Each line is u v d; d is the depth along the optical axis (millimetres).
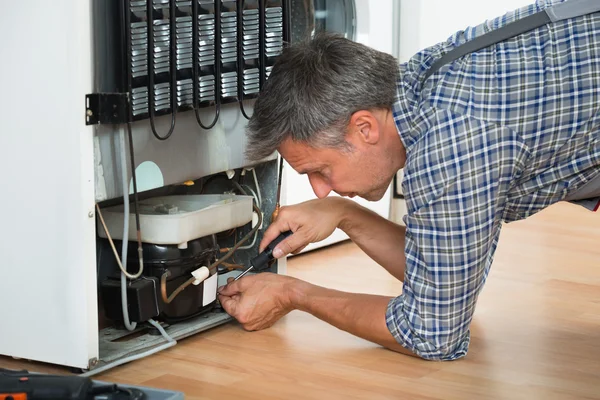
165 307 1759
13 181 1583
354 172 1515
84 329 1563
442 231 1486
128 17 1521
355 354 1734
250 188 2045
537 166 1486
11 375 1207
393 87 1488
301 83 1455
